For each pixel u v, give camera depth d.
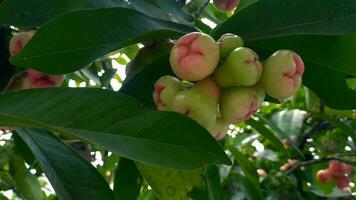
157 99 0.46
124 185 0.58
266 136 0.80
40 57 0.39
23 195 0.74
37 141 0.46
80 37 0.40
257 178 0.92
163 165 0.35
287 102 1.06
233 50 0.44
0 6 0.44
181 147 0.35
